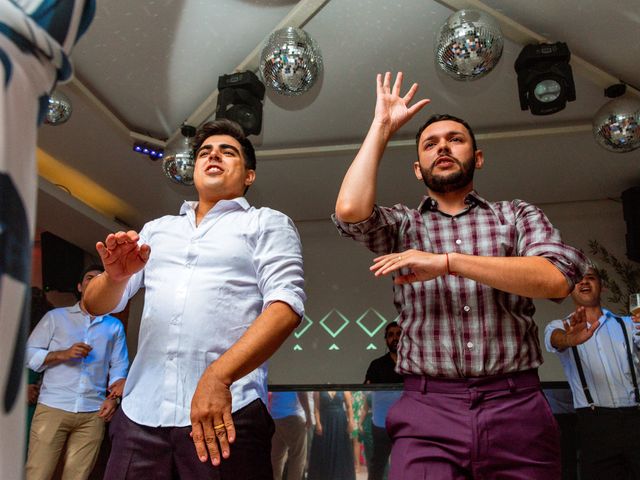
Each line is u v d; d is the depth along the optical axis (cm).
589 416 324
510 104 473
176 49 397
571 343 318
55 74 45
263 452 152
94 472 390
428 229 171
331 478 311
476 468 146
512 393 151
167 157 446
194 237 168
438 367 153
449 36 323
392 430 159
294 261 164
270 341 142
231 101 392
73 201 610
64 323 372
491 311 156
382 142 170
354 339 681
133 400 154
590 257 650
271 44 343
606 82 412
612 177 608
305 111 479
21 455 38
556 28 383
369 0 360
